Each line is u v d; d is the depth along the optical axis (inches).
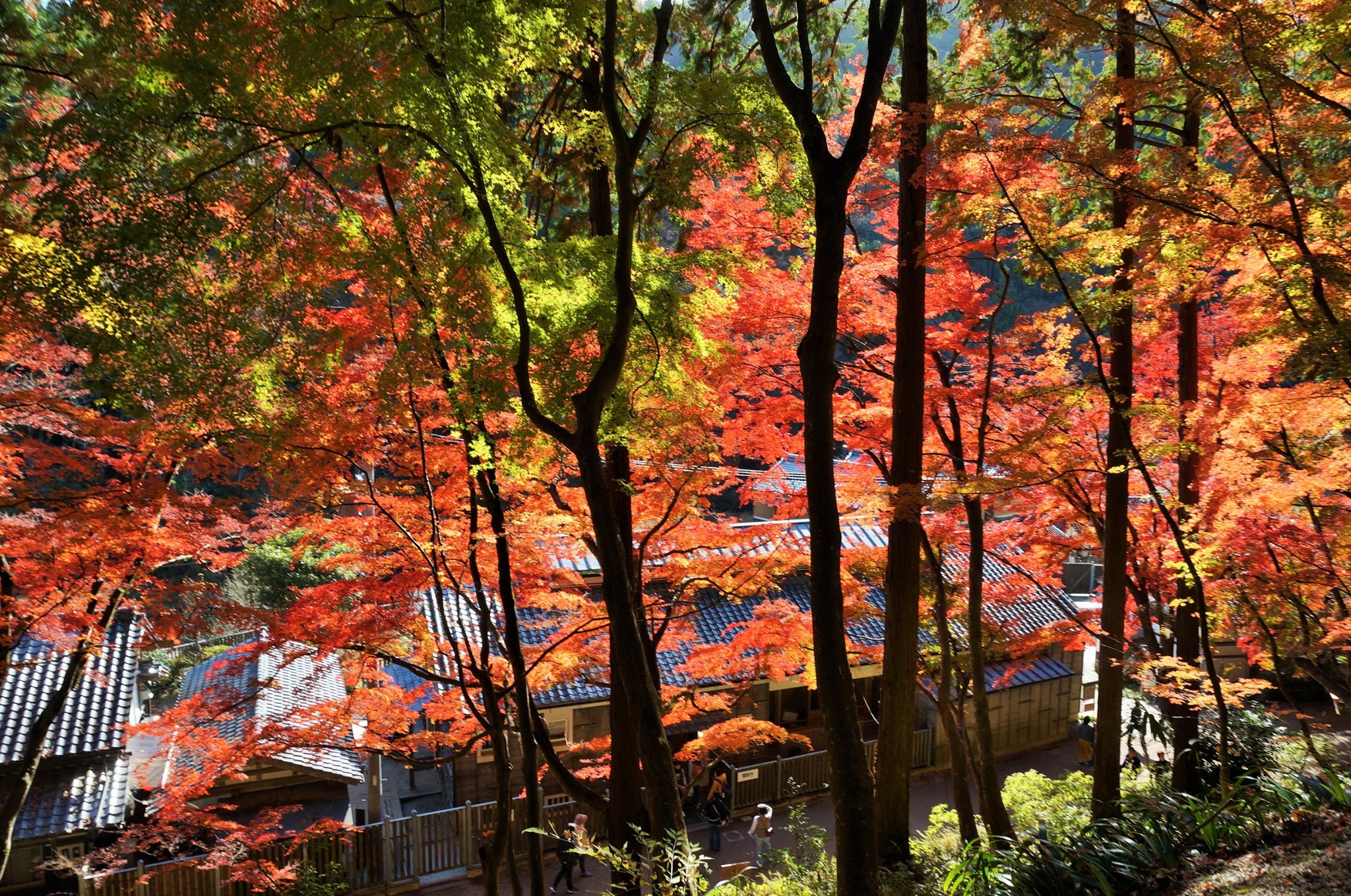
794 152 238.7
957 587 425.7
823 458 183.8
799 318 344.2
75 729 462.9
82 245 173.0
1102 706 338.0
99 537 297.7
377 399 266.8
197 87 173.2
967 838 328.8
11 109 214.4
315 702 588.4
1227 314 405.1
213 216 185.5
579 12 206.5
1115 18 251.1
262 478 305.4
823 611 181.6
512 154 219.8
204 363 194.2
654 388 262.5
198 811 381.1
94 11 171.8
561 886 477.1
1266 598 323.6
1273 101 219.8
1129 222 259.4
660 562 424.5
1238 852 215.5
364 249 221.3
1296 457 287.3
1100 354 274.1
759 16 199.3
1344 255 213.2
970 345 344.8
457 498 310.0
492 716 279.9
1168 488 393.1
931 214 331.3
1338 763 303.9
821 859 304.3
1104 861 223.1
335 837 464.1
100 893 409.1
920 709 664.4
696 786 574.2
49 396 286.7
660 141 268.2
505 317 234.4
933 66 428.5
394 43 184.9
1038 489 409.4
